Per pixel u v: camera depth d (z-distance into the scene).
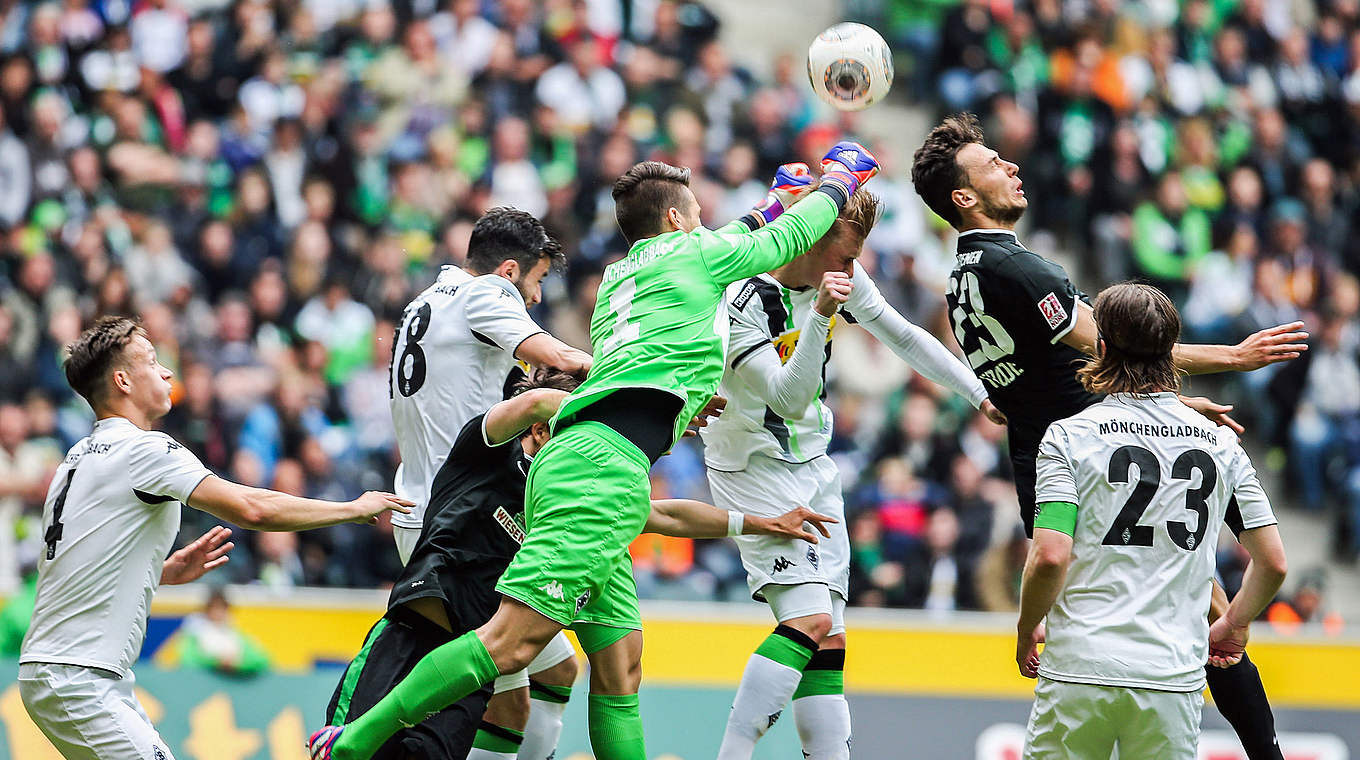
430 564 17.91
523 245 19.95
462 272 20.00
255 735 31.61
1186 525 17.11
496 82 49.53
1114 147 52.53
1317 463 48.53
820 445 20.83
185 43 49.41
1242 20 59.22
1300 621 42.16
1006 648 36.78
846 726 20.48
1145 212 51.75
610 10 53.22
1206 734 34.75
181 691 31.39
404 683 16.61
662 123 50.59
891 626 36.53
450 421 19.42
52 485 20.05
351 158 47.19
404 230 45.66
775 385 19.25
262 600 33.97
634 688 19.17
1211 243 52.09
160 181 45.69
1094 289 51.41
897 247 50.00
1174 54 57.19
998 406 20.06
